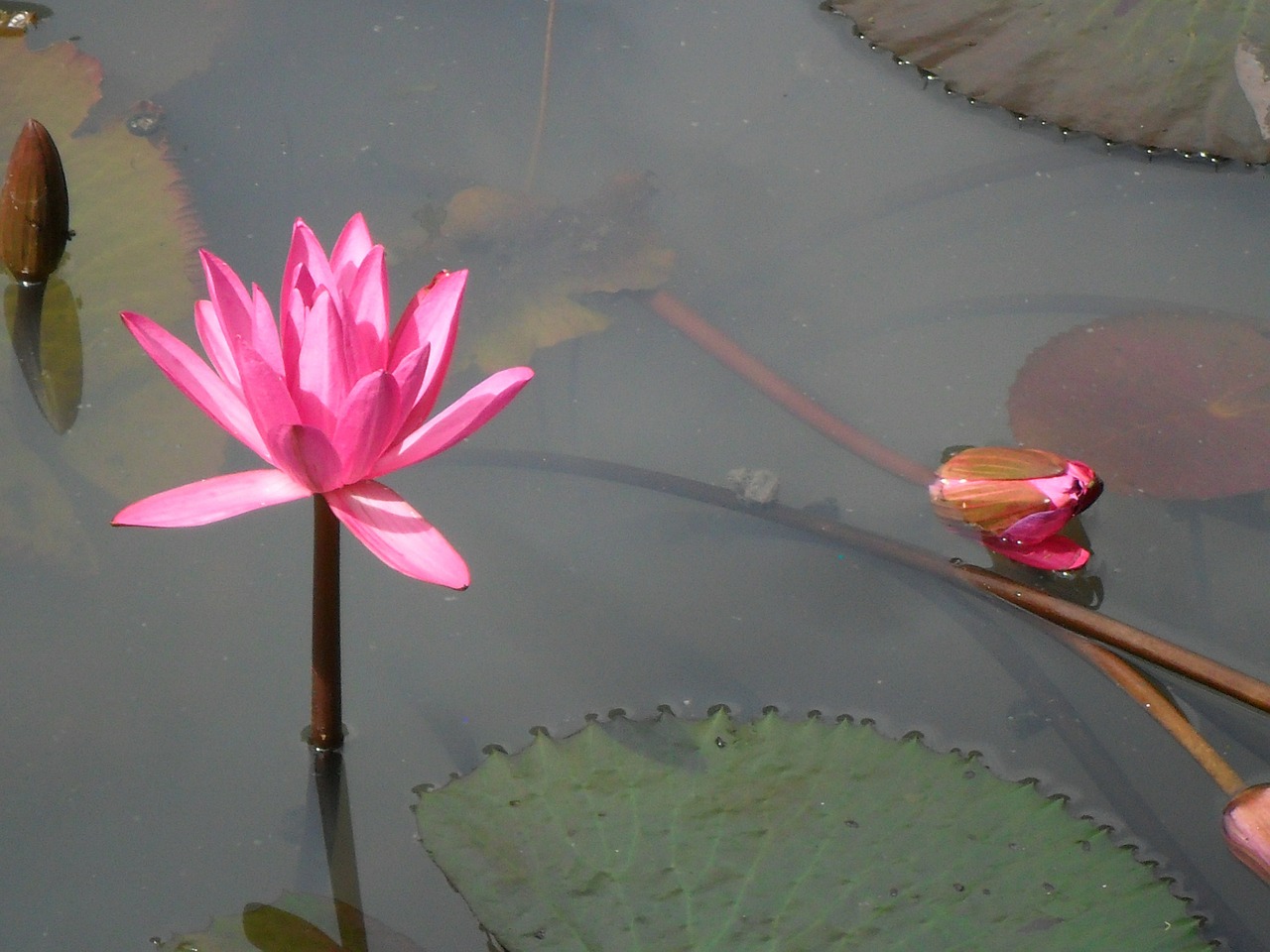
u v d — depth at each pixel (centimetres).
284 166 221
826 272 221
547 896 197
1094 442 212
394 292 216
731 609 209
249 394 194
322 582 198
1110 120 224
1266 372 214
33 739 202
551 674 205
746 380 216
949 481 210
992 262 221
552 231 221
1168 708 205
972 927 196
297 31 230
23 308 214
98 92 222
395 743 203
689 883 197
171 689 204
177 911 198
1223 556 211
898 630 208
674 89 229
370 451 195
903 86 230
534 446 214
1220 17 224
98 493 208
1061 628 208
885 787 201
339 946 197
